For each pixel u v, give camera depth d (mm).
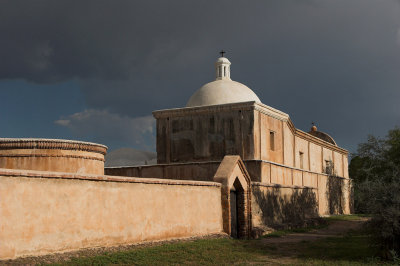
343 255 13883
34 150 15930
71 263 10039
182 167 25375
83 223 11125
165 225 14062
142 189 13234
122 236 12336
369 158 24234
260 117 25344
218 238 16125
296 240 17703
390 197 12820
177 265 11430
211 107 25422
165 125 26734
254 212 19594
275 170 26031
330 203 36812
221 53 30391
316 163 35469
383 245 12898
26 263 9344
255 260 12953
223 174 17297
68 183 10797
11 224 9352
